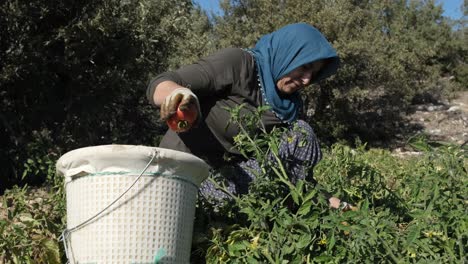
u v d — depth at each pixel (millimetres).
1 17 9766
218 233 2645
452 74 22844
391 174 4574
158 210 2260
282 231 2400
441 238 2328
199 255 2674
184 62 14484
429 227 2375
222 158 3229
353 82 15664
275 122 3189
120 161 2207
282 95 3236
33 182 8062
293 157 3084
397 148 16109
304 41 3086
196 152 3217
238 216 2885
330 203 2982
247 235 2627
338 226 2266
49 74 10492
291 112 3232
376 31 16141
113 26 10344
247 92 3111
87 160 2225
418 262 2156
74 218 2303
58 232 2785
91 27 10047
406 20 21469
